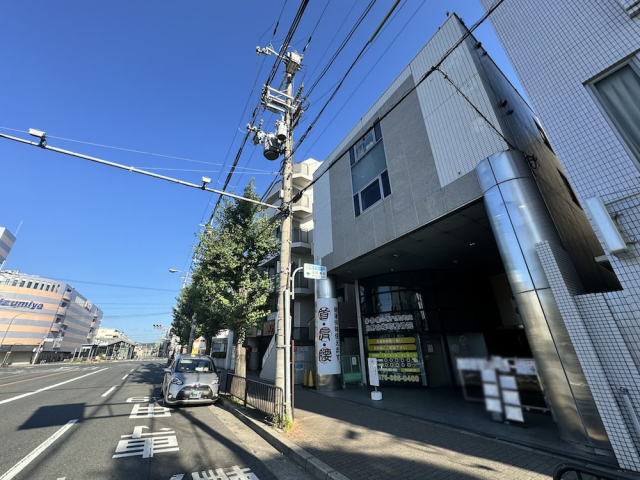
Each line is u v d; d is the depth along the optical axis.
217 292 10.54
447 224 7.52
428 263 10.99
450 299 11.46
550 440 4.71
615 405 3.80
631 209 3.78
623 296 3.84
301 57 8.13
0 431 5.83
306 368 13.77
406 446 4.79
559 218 6.04
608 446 3.93
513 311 12.29
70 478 3.79
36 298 56.03
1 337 50.22
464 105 6.93
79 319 74.75
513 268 5.19
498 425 5.74
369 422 6.33
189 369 9.24
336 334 11.56
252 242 11.20
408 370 10.82
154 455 4.61
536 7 5.05
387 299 11.99
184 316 25.98
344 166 11.44
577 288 4.81
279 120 7.79
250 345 21.39
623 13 4.09
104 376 18.78
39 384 14.11
